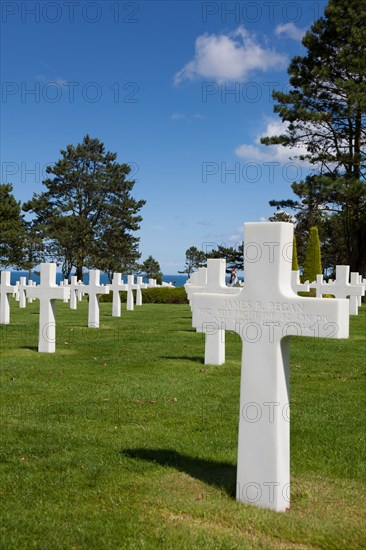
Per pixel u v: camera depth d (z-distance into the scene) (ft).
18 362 35.78
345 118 115.96
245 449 14.73
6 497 15.20
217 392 27.91
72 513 14.20
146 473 16.84
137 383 29.84
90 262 185.88
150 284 117.60
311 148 122.01
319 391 28.81
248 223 15.07
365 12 111.96
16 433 20.84
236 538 12.87
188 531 13.19
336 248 201.57
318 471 17.26
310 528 13.25
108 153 190.29
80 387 28.78
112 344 44.24
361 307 92.99
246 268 15.11
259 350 14.75
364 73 110.11
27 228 188.96
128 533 13.16
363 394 28.04
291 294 14.78
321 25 117.91
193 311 15.84
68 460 17.94
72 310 83.71
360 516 13.99
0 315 58.54
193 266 281.33
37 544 12.72
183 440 20.21
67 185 183.01
